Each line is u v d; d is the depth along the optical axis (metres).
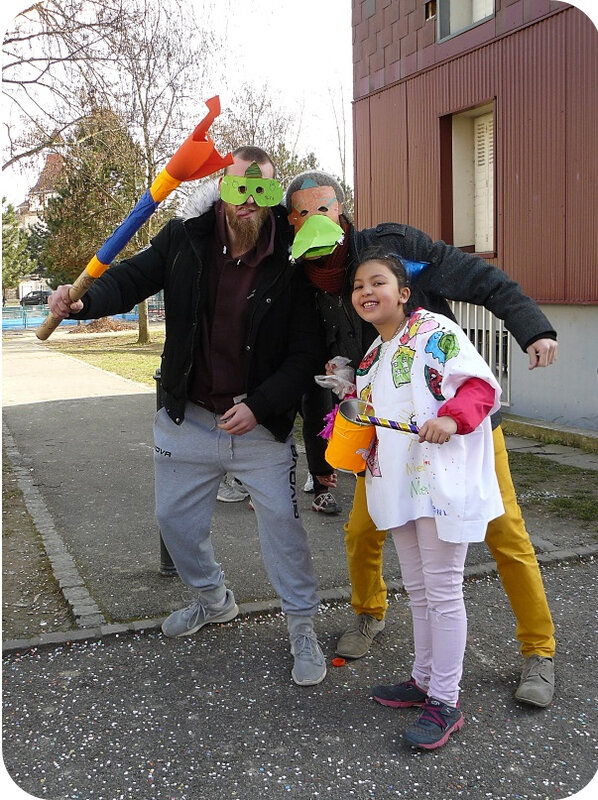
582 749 2.47
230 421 2.76
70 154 9.05
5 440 7.78
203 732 2.57
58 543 4.47
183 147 2.46
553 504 5.12
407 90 9.41
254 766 2.40
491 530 2.78
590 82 6.84
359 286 2.59
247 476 2.97
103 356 19.22
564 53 7.12
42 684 2.89
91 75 7.61
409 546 2.65
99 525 4.85
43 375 14.34
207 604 3.28
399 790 2.28
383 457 2.56
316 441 3.62
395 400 2.55
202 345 2.88
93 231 23.50
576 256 7.18
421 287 2.78
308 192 2.79
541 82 7.42
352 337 2.90
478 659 3.05
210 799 2.25
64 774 2.37
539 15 7.36
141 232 20.28
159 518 3.06
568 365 7.40
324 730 2.58
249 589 3.73
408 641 3.22
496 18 7.91
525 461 6.43
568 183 7.20
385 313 2.56
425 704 2.57
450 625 2.49
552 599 3.61
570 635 3.24
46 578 3.96
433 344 2.47
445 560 2.48
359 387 2.73
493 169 8.17
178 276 2.84
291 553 2.95
